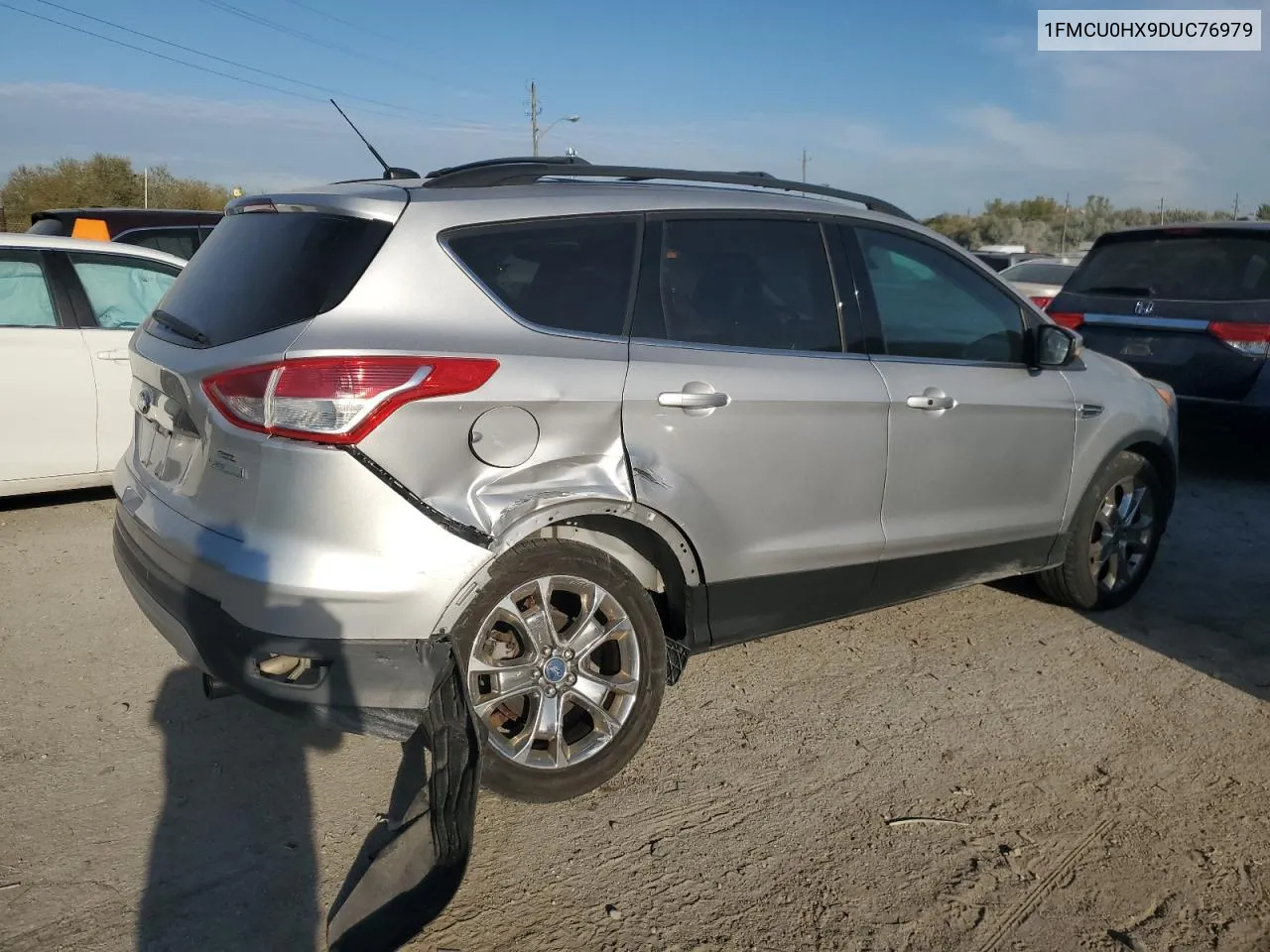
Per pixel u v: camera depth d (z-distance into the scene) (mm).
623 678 3338
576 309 3252
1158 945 2742
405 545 2838
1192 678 4320
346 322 2852
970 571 4375
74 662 4242
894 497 3949
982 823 3264
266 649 2818
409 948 2658
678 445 3326
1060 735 3828
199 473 3035
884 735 3799
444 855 2742
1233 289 7223
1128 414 4801
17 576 5207
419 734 3367
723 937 2730
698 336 3488
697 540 3422
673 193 3574
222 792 3328
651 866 3018
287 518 2805
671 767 3557
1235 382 7090
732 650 4523
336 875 2945
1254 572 5676
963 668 4375
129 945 2633
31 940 2635
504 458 2996
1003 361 4367
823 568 3791
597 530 3342
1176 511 6895
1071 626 4863
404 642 2883
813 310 3805
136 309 6301
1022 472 4398
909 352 4047
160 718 3797
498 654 3215
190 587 2971
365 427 2777
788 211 3828
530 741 3195
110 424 6113
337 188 3252
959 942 2738
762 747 3695
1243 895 2943
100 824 3139
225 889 2867
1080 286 8133
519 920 2777
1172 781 3527
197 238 9336
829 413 3686
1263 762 3666
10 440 5824
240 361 2865
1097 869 3051
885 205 4258
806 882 2963
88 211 9172
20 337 5816
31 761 3480
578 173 3531
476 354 2945
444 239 3064
